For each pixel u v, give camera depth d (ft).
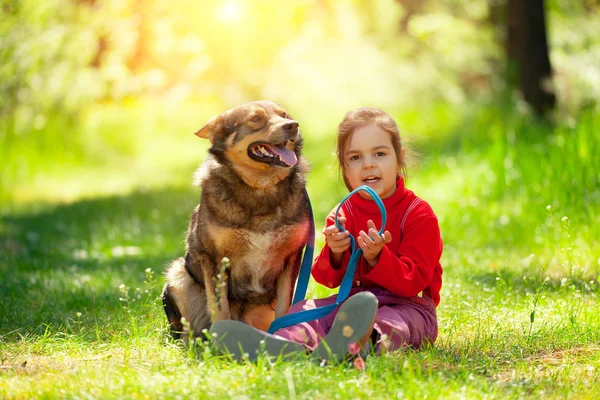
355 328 11.76
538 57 45.09
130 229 35.01
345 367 11.85
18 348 14.57
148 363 12.95
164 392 10.88
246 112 15.26
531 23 45.06
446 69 69.36
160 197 46.60
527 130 37.68
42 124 57.62
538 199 27.53
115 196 47.44
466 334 15.06
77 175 60.23
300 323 13.03
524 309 16.69
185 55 70.95
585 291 18.44
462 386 10.96
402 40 78.64
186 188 51.60
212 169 15.40
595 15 60.85
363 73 73.36
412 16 81.25
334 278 14.33
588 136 28.30
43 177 56.44
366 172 14.06
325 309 13.17
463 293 18.56
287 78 77.92
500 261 23.47
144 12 62.23
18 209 45.44
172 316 16.29
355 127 14.30
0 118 54.44
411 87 68.23
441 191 35.35
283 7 69.41
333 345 11.90
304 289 15.16
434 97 65.31
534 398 10.70
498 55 66.18
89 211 41.37
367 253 13.05
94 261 27.37
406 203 14.19
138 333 15.16
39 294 20.95
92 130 68.39
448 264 23.43
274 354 12.09
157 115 78.43
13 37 52.95
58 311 18.52
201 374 11.43
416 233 13.76
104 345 14.61
